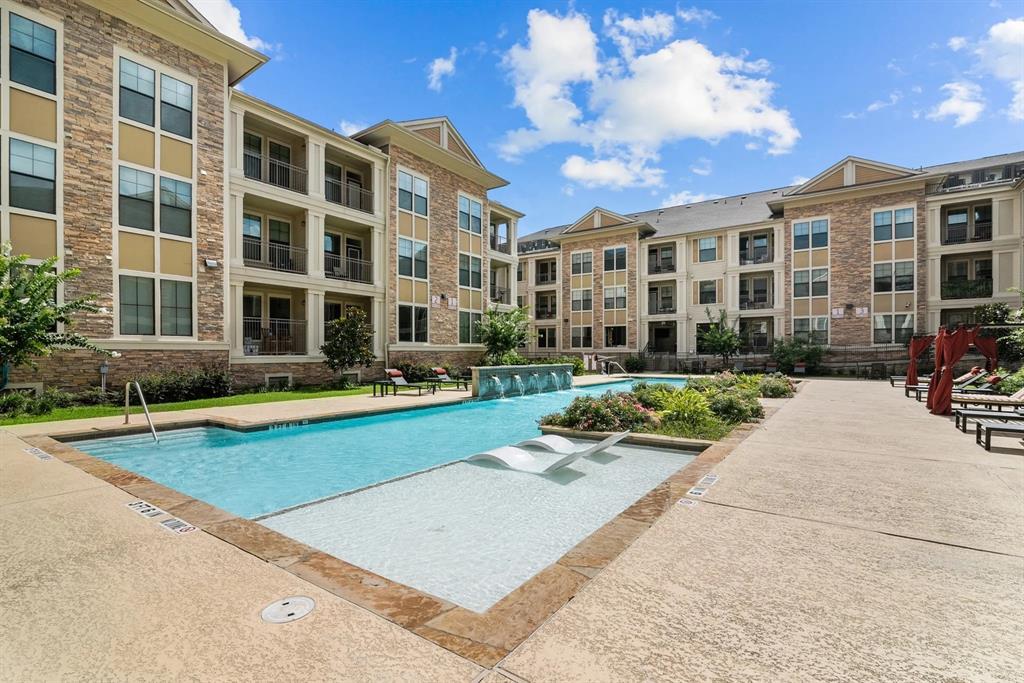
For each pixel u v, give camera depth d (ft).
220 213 49.83
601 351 119.24
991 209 85.61
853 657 6.36
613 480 18.35
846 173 93.66
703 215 123.13
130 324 43.45
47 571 9.12
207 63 48.96
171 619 7.38
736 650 6.52
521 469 19.52
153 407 36.76
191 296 47.47
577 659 6.32
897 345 88.07
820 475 16.12
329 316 69.92
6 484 15.20
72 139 40.42
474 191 84.69
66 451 20.24
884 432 24.98
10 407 31.91
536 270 137.69
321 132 61.26
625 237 118.73
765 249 107.14
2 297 31.94
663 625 7.17
